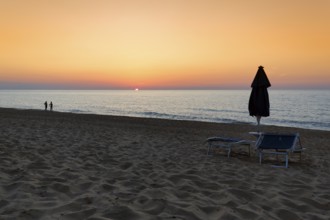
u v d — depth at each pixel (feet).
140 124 66.54
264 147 24.72
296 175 20.07
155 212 11.66
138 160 23.34
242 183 17.22
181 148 31.17
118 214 11.21
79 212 11.21
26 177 16.16
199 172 19.85
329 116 126.21
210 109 165.78
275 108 174.19
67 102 259.80
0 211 11.18
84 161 22.16
